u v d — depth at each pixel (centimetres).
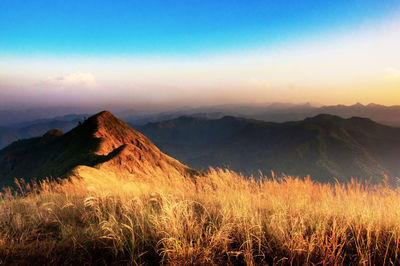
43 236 287
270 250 244
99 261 225
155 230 277
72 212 371
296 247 234
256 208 373
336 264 219
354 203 355
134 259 221
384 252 248
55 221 324
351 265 227
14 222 322
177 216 276
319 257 235
